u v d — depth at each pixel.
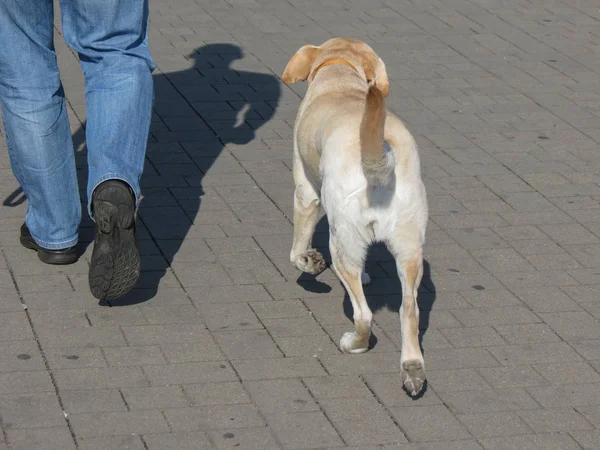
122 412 5.46
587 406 5.71
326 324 6.48
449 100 10.45
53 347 6.06
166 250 7.34
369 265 7.32
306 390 5.75
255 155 9.06
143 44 6.86
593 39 12.47
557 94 10.73
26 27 6.63
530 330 6.48
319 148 6.12
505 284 7.05
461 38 12.29
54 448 5.12
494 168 8.96
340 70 6.77
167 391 5.68
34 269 6.99
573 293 6.96
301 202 6.62
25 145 6.74
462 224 7.92
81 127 9.47
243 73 10.94
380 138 5.30
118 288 6.25
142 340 6.19
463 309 6.71
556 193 8.53
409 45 11.96
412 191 5.65
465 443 5.34
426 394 5.77
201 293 6.78
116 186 6.22
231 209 8.03
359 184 5.66
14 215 7.79
